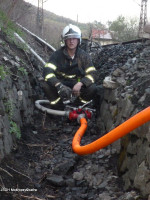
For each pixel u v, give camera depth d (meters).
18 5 5.78
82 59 4.27
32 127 4.06
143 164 2.32
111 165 3.07
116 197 2.47
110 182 2.77
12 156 2.99
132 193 2.34
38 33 9.48
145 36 5.32
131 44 6.03
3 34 5.00
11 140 3.12
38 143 3.65
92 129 4.15
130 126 2.22
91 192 2.65
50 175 2.92
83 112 4.21
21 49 5.34
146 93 2.90
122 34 15.95
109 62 5.60
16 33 5.64
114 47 6.49
